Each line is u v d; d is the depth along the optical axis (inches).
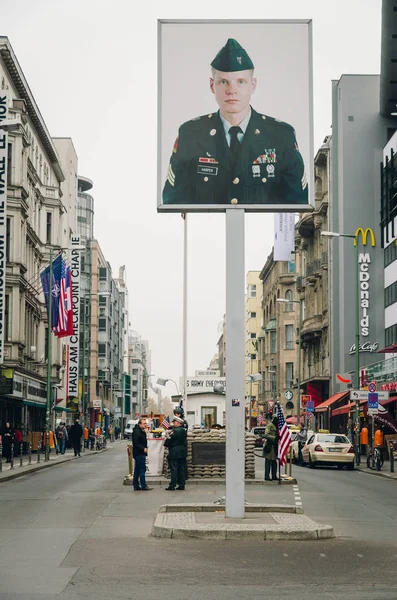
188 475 1116.5
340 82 2753.4
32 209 2394.2
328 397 2883.9
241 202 660.1
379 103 2723.9
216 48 669.3
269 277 4559.5
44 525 645.9
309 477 1306.6
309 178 665.6
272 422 1131.3
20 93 2263.8
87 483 1125.1
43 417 2645.2
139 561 469.4
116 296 5964.6
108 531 607.2
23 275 2053.4
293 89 669.3
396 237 2385.6
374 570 443.2
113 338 5629.9
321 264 2955.2
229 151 664.4
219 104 665.6
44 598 365.1
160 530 571.5
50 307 1891.0
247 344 5925.2
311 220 3070.9
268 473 1132.5
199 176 660.7
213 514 659.4
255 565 456.8
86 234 5944.9
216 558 480.1
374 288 2593.5
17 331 1980.8
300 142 666.2
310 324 3011.8
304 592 381.7
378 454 1508.4
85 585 397.4
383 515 743.1
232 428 634.8
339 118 2755.9
